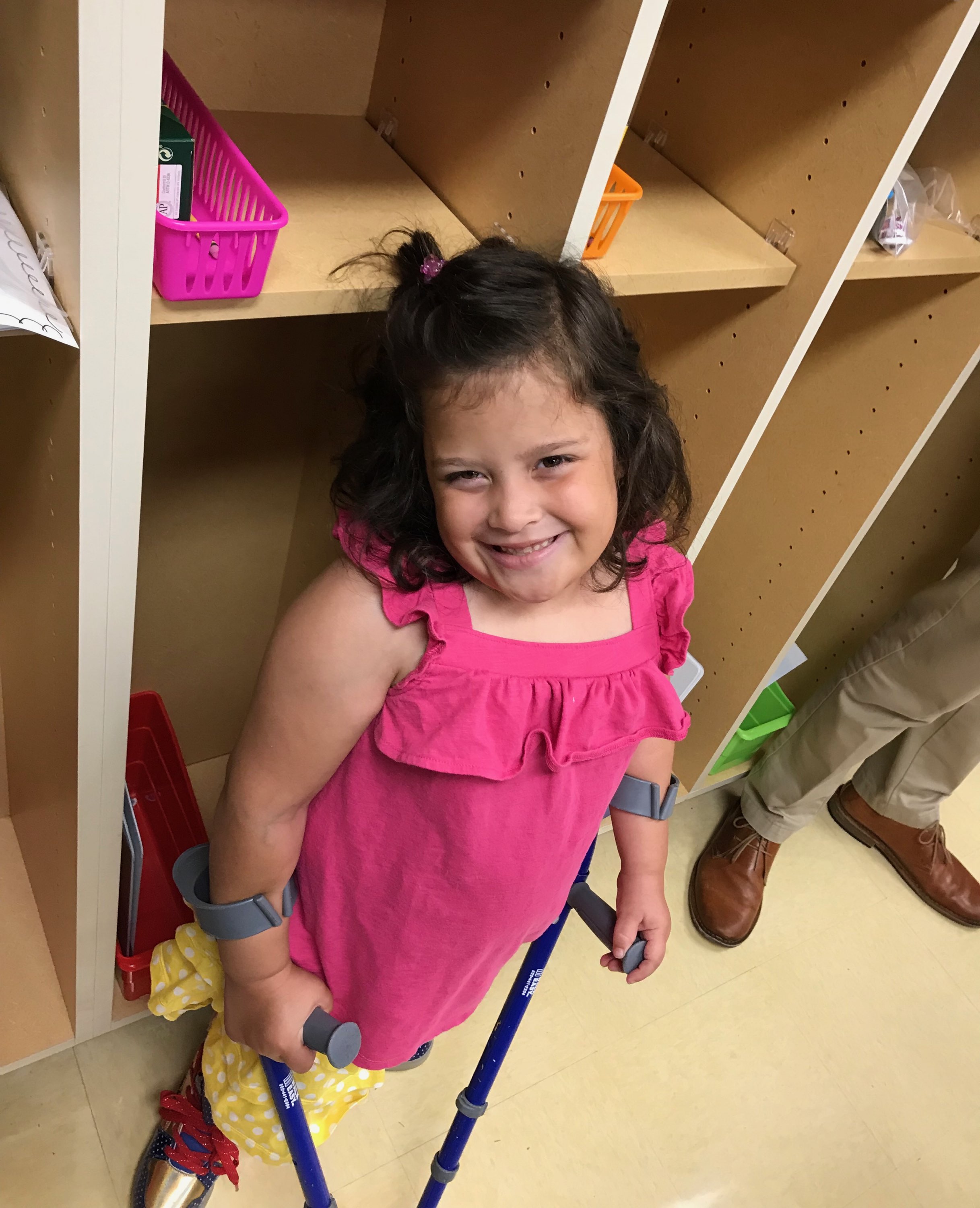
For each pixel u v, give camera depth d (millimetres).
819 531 1459
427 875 860
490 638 773
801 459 1464
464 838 826
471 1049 1468
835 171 996
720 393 1190
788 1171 1451
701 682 1720
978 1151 1535
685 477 871
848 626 1900
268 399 1237
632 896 1069
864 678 1601
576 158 769
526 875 875
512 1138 1393
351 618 748
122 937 1281
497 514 690
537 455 682
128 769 1507
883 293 1311
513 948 1020
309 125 974
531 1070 1466
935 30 882
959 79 1191
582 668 812
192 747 1659
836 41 969
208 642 1510
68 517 786
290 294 729
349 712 774
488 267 687
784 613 1537
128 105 566
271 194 698
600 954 1616
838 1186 1454
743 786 1943
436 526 770
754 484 1538
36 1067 1315
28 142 671
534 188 817
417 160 950
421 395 693
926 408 1287
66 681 915
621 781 1013
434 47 899
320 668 752
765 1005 1630
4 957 1326
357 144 967
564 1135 1412
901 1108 1556
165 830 1434
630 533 842
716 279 994
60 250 654
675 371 1244
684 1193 1397
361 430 812
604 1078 1483
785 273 1051
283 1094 966
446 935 904
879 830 1870
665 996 1601
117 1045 1358
